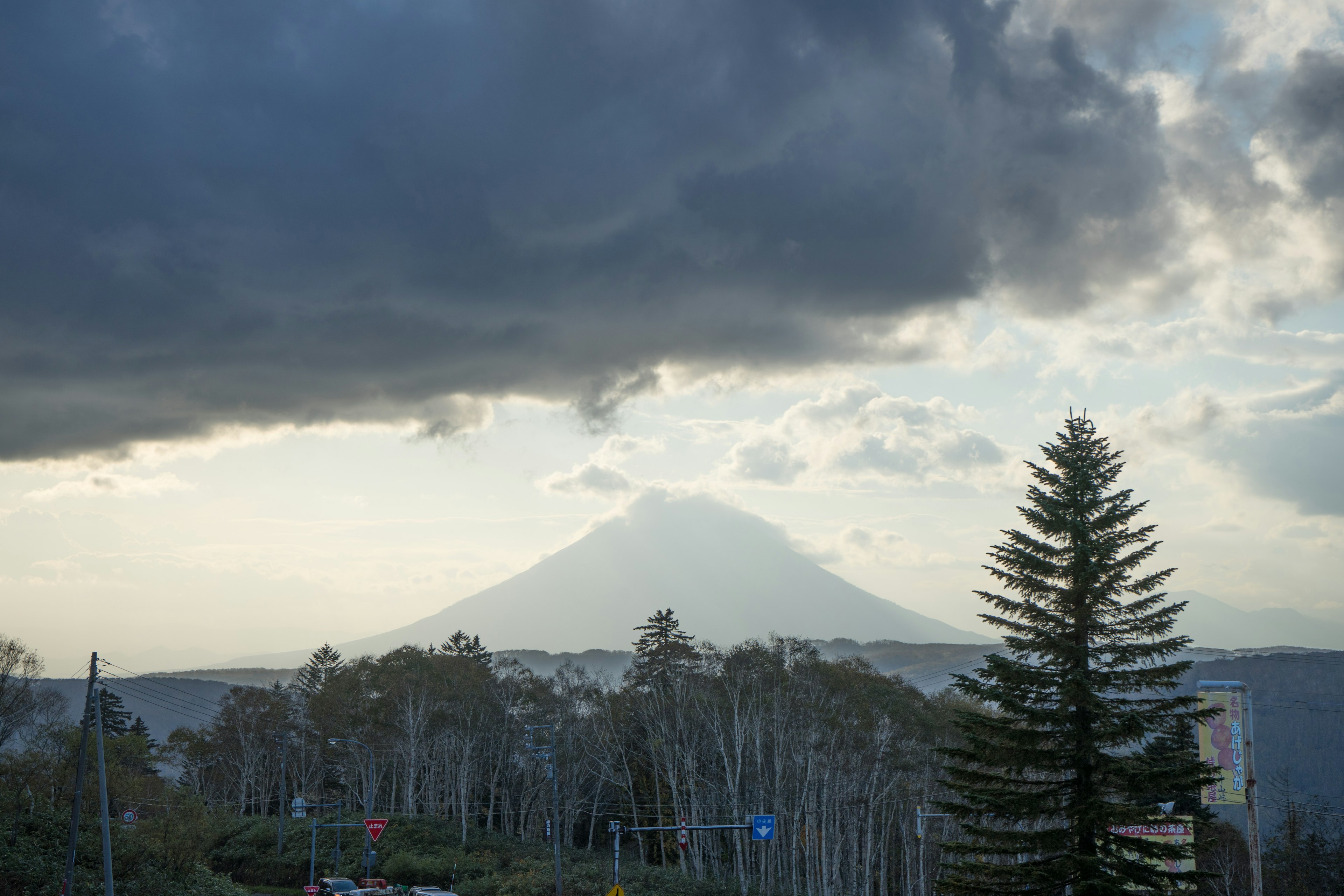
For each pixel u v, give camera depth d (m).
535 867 69.62
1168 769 24.55
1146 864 25.48
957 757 28.12
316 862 78.12
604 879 66.31
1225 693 34.22
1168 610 25.69
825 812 66.62
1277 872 52.66
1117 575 26.14
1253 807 33.28
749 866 71.50
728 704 73.88
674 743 75.50
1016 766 26.66
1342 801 62.19
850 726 68.12
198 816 63.75
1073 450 27.91
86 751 40.34
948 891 27.14
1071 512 27.00
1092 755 25.25
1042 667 26.62
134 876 56.47
